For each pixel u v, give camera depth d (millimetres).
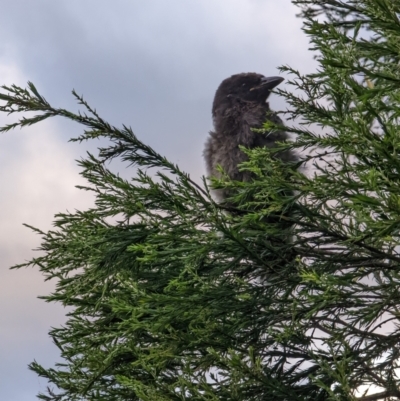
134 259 4422
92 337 4613
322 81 4070
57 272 4656
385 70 3529
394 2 3598
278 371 4344
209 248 4016
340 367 3592
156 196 4383
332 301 3791
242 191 4133
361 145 3471
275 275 4449
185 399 3773
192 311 4035
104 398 4422
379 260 4465
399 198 3109
